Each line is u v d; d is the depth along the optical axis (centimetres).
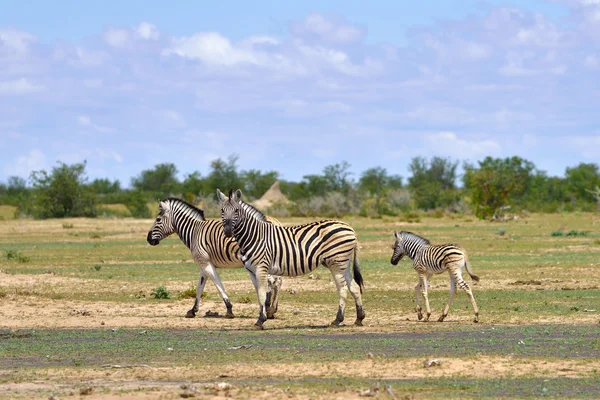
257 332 2941
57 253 7056
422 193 17450
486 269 5275
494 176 12588
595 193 17038
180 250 7319
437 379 2055
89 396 1862
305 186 17875
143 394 1869
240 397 1827
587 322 3080
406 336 2783
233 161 19200
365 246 7450
